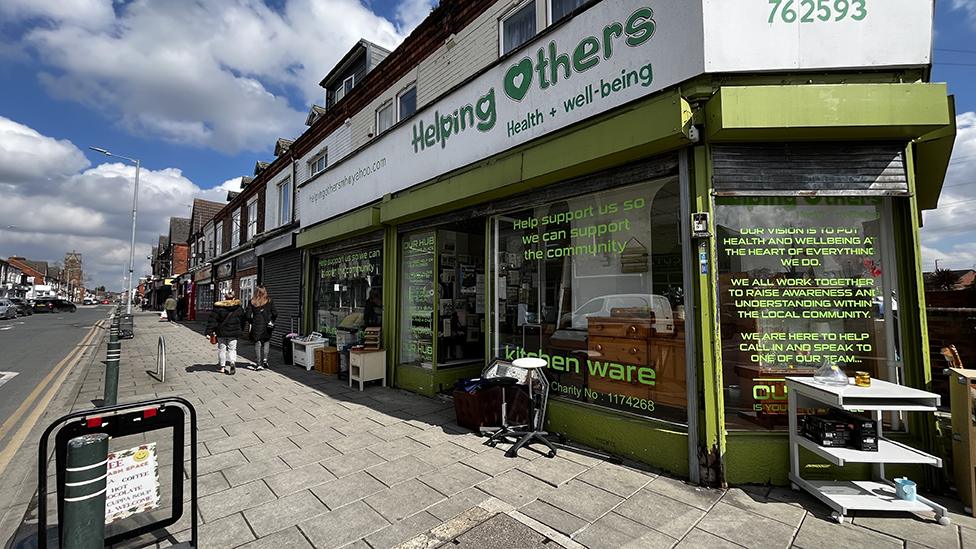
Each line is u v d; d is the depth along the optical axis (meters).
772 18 3.68
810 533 2.89
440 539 2.83
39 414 6.01
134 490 2.66
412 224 7.19
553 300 5.15
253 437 4.85
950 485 3.43
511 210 5.54
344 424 5.29
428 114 6.70
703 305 3.71
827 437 3.30
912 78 3.58
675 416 3.96
